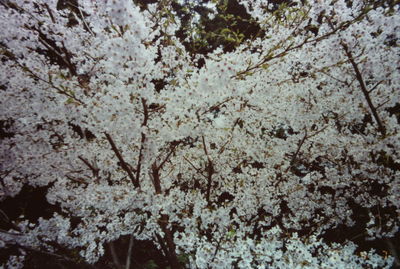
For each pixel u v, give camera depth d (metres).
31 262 4.36
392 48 3.50
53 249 4.03
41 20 3.17
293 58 3.75
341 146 4.38
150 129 3.12
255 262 3.46
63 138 3.90
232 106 3.73
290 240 3.40
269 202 4.28
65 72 3.27
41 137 3.54
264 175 4.40
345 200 4.61
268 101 4.07
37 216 5.61
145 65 2.71
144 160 3.29
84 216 3.66
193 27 3.54
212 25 5.19
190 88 2.92
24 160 3.71
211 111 3.63
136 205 3.30
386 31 3.36
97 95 2.75
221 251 3.25
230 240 3.32
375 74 3.64
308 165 5.20
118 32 2.55
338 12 3.42
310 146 4.95
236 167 4.94
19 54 3.18
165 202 3.34
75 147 3.76
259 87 3.47
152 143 3.11
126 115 2.83
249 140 4.42
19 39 3.07
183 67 3.37
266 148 4.40
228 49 4.87
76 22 3.90
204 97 3.04
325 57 3.63
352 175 4.55
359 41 3.30
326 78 3.91
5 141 3.61
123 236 5.75
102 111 2.72
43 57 3.27
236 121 3.99
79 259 3.80
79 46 3.35
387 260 3.57
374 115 3.79
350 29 3.25
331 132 4.36
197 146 4.46
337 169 4.63
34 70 2.85
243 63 3.32
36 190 5.51
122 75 2.63
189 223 3.33
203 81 2.72
